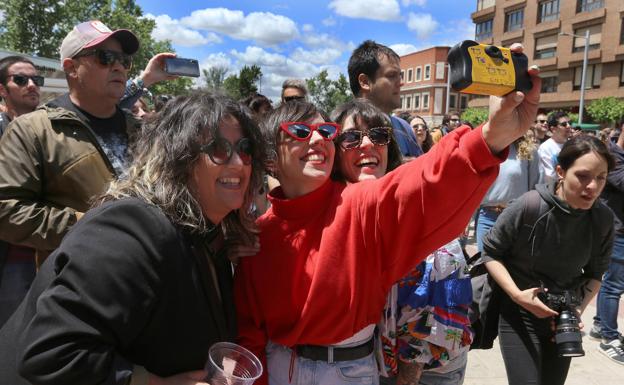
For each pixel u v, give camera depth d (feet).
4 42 107.34
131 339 3.91
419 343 6.26
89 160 7.46
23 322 4.02
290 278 5.30
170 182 4.24
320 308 5.11
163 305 3.99
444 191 4.31
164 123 4.44
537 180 17.06
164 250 3.96
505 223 8.14
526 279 8.32
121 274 3.73
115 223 3.90
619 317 16.26
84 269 3.68
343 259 5.06
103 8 119.14
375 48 10.93
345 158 6.66
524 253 8.14
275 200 5.54
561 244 7.93
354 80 11.38
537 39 139.44
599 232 7.97
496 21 153.79
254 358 4.50
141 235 3.91
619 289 13.67
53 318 3.60
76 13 114.73
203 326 4.25
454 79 3.70
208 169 4.39
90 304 3.62
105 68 7.88
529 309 7.72
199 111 4.38
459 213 4.46
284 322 5.40
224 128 4.49
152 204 4.11
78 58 7.84
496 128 4.01
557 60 131.75
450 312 6.20
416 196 4.53
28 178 7.08
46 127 7.29
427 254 4.87
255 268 5.53
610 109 105.50
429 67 163.22
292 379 5.43
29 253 8.08
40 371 3.53
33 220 6.86
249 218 5.24
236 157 4.49
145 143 4.55
